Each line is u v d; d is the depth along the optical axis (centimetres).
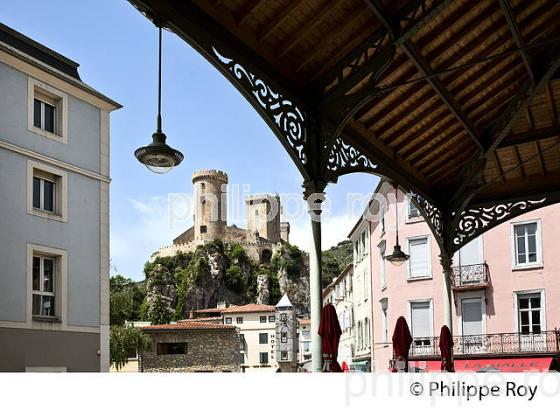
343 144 718
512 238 2425
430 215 1012
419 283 2591
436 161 963
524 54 712
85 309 1953
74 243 1956
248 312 6334
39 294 1844
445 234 1060
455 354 2423
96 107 2120
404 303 2612
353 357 3412
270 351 6188
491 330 2408
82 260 1975
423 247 2616
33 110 1895
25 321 1756
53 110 1994
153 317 9250
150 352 4181
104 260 2058
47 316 1850
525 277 2378
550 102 901
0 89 1795
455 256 2512
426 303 2570
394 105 749
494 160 1040
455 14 654
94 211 2050
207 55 518
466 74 777
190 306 9506
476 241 2489
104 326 2006
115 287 5303
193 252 10112
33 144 1872
